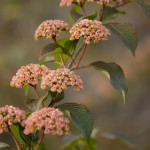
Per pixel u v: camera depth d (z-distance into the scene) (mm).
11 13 9789
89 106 8984
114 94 9156
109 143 7918
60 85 2498
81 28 2756
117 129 8867
